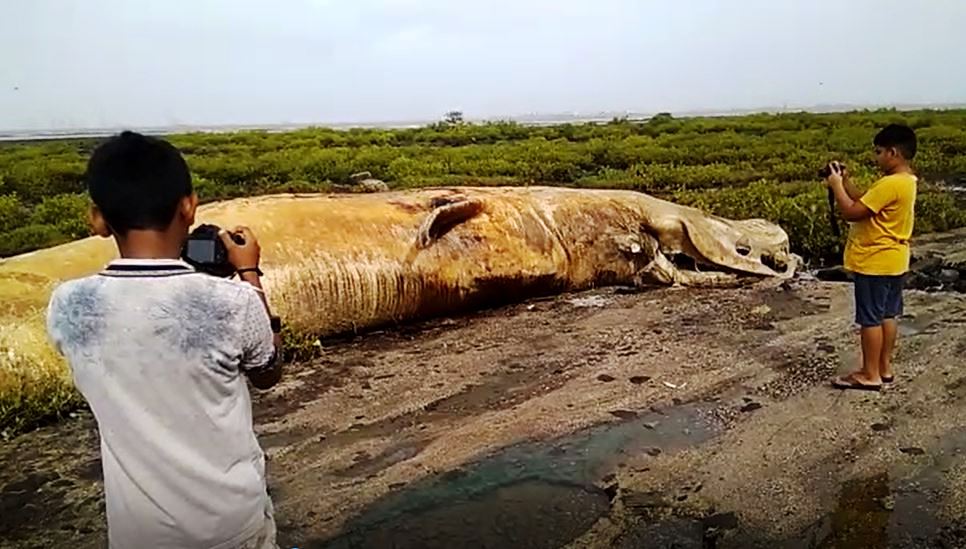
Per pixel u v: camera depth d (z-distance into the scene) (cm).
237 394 208
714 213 1109
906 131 493
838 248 942
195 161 2128
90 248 561
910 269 839
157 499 197
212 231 230
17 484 421
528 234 737
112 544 205
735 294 764
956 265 863
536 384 544
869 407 491
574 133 3444
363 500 400
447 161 2136
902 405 493
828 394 514
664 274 802
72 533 376
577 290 784
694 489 403
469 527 375
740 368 564
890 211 491
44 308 507
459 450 450
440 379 556
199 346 197
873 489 396
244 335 205
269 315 218
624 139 2886
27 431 483
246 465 211
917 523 366
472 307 717
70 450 459
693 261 822
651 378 549
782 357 584
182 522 199
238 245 234
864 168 1609
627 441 456
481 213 717
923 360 567
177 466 197
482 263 702
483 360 593
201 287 203
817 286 791
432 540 365
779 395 515
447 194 730
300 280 607
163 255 207
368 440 466
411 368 578
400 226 672
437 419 492
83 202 1338
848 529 363
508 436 466
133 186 199
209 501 201
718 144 2505
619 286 804
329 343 637
